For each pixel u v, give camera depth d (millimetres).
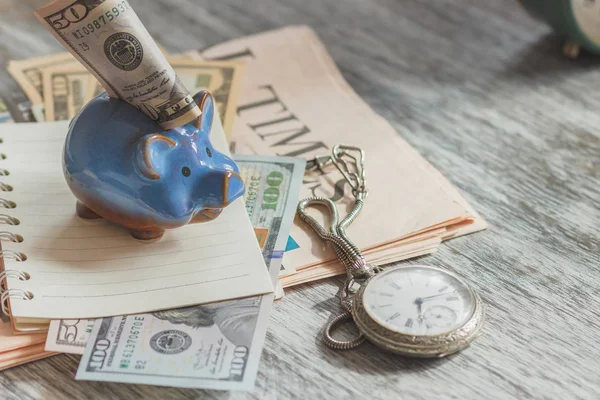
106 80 538
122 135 546
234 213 624
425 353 509
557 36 967
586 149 767
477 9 1038
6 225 609
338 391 509
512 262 621
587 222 667
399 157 730
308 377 520
